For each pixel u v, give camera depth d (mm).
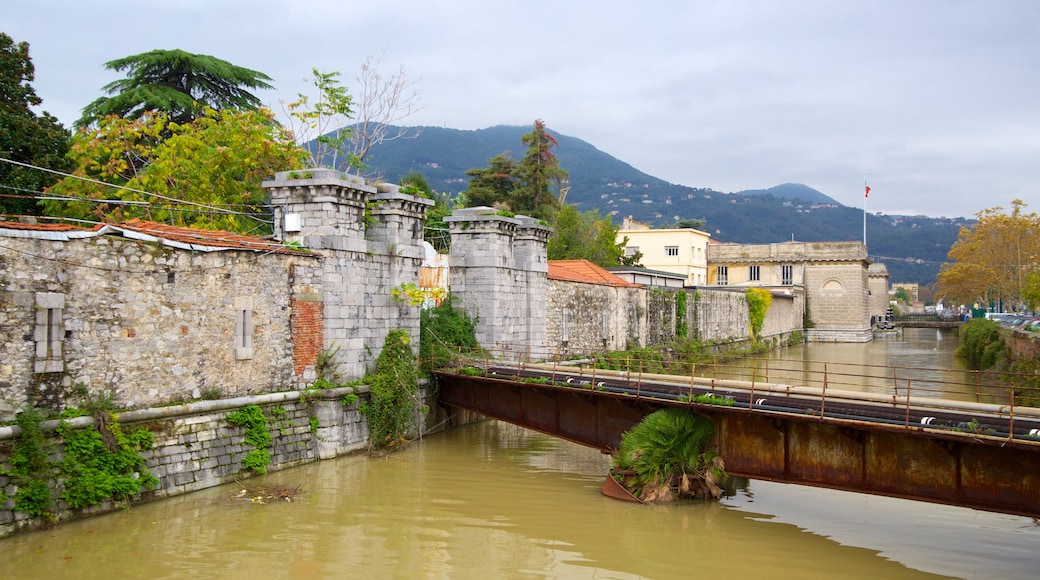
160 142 38875
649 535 18453
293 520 18734
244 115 36031
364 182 27281
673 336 55344
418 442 27828
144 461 18656
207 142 35469
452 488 21969
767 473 19984
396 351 27469
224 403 20938
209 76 45156
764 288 83500
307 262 24391
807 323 94938
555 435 25141
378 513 19578
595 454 26906
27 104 30516
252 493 20375
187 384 20375
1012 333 46188
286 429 23031
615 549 17531
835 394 20688
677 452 21031
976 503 16953
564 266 47656
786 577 16047
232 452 21109
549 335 38000
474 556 16875
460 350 31016
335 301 25234
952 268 89062
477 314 33562
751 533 18719
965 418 17953
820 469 19125
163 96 41938
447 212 49406
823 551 17578
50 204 30984
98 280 18188
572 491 21969
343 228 25719
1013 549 17859
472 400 28438
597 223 77438
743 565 16672
